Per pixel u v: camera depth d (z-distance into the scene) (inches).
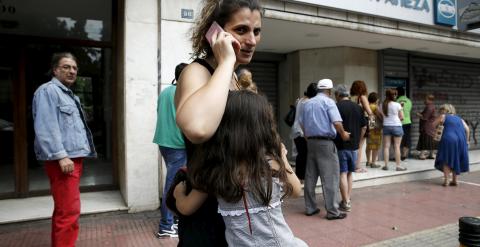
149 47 195.3
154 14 196.5
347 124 204.8
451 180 298.0
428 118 363.3
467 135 283.1
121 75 207.5
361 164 332.8
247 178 51.4
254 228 51.9
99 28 221.0
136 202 192.9
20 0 205.9
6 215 173.9
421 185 279.4
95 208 188.4
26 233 160.7
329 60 333.1
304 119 197.9
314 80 338.0
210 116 43.1
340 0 249.8
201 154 53.1
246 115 53.2
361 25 265.6
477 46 347.6
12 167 205.3
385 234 170.7
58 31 213.8
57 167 121.3
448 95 423.8
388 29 281.1
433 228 178.9
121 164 213.5
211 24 53.3
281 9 230.4
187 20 203.0
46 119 118.0
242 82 152.7
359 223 186.9
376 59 351.9
